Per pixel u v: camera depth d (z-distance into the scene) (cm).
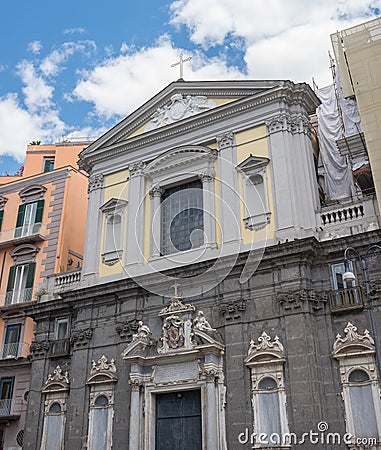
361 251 1903
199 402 1983
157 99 2631
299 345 1830
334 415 1747
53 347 2439
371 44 2183
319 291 1925
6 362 2661
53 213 3008
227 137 2341
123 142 2631
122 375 2153
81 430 2152
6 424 2555
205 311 2080
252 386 1866
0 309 2816
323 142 2673
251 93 2383
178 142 2484
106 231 2525
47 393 2361
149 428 2009
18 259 2981
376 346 1748
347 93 2250
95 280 2439
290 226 2028
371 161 1980
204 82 2500
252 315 1973
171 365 2055
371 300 1827
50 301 2520
